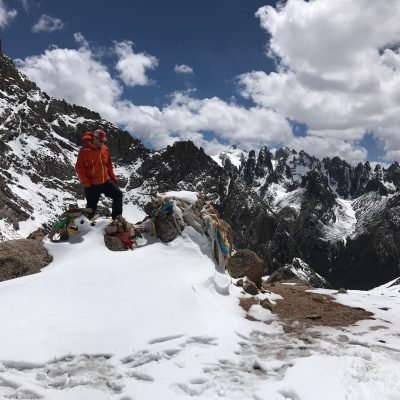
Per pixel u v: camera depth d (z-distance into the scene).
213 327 7.86
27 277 9.71
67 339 7.09
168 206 11.69
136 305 8.35
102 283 9.27
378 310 10.35
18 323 7.44
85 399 5.55
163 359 6.75
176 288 9.10
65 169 141.00
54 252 10.92
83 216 11.77
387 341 8.08
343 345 7.66
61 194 131.62
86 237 11.34
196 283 9.64
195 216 11.63
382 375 5.78
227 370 6.48
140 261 10.45
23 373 6.22
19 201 109.38
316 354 7.12
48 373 6.27
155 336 7.35
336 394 5.36
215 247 11.35
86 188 11.95
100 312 8.05
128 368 6.43
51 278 9.30
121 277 9.55
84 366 6.47
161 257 10.77
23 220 104.06
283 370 6.43
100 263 10.12
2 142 132.12
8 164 128.75
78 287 9.05
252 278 11.77
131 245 11.37
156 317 7.97
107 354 6.85
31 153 138.12
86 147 11.73
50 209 118.69
